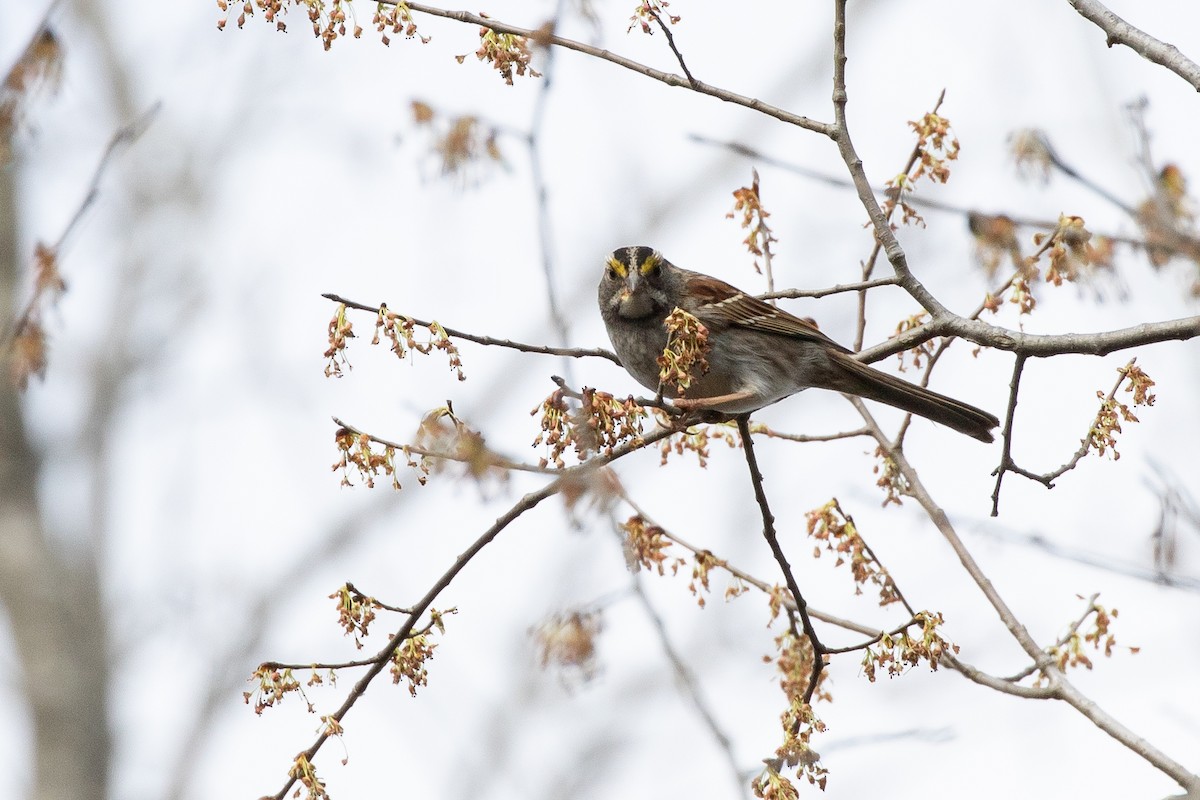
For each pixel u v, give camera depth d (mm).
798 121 9727
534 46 9562
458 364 9023
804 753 8938
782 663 10516
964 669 9688
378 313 8977
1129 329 8969
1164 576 10430
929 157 10797
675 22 9586
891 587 10117
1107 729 9156
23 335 10891
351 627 8945
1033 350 9234
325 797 8742
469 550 9070
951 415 11445
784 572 9820
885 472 11312
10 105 10562
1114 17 9062
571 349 9609
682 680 9602
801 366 11797
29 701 18469
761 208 11523
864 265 11812
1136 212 10148
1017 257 10617
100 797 18375
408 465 8742
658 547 10422
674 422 10188
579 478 8680
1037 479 9609
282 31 9336
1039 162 10508
